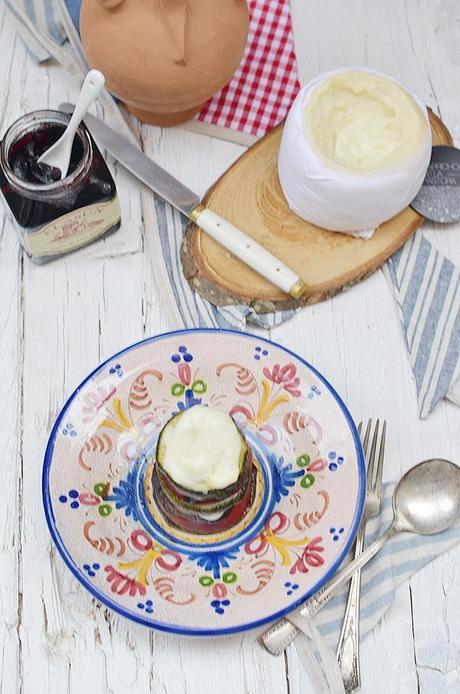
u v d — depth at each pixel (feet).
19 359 3.73
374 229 3.81
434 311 3.76
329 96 3.73
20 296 3.80
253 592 3.28
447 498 3.48
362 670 3.40
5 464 3.60
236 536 3.40
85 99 3.45
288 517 3.41
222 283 3.75
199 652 3.41
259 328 3.78
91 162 3.59
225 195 3.86
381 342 3.76
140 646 3.41
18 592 3.46
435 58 4.18
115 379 3.51
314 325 3.78
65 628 3.43
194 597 3.28
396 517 3.47
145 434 3.52
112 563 3.32
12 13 4.14
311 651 3.36
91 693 3.37
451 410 3.68
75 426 3.45
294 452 3.49
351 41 4.19
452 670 3.41
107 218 3.76
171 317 3.74
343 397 3.70
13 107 4.09
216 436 3.29
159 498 3.41
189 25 3.67
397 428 3.66
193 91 3.77
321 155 3.62
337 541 3.31
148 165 3.87
